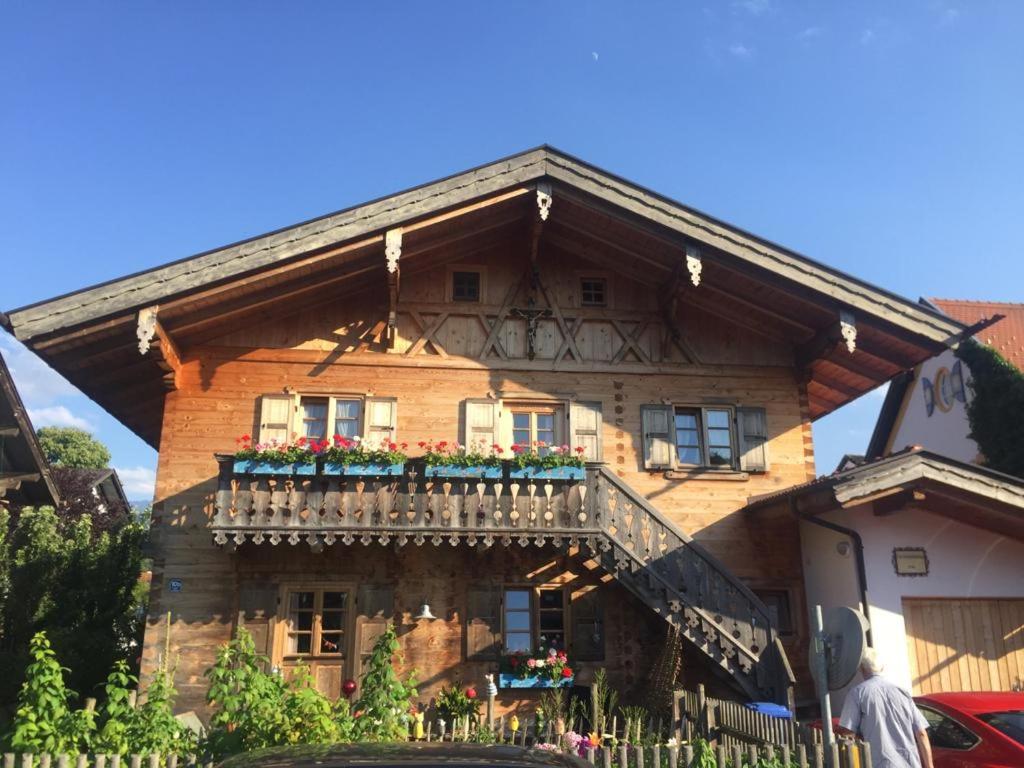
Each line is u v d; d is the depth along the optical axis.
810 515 13.86
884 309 14.53
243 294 14.32
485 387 15.70
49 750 7.20
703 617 13.12
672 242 14.66
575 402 15.83
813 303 14.70
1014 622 13.86
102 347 13.87
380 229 13.95
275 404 15.11
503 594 14.83
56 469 28.25
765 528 15.60
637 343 16.31
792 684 12.58
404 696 8.54
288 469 13.41
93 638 16.00
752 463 15.89
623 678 14.63
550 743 10.65
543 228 16.09
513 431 15.76
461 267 16.33
